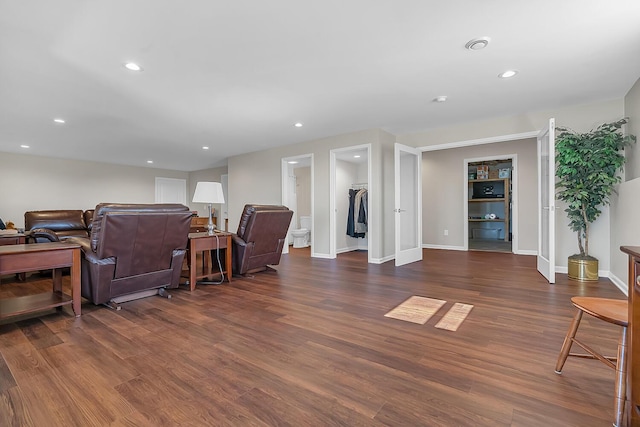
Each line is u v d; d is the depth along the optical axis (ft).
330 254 17.70
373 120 14.28
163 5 6.12
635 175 10.27
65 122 13.99
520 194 18.94
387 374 5.21
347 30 7.09
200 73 9.22
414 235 16.70
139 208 8.46
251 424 4.01
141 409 4.31
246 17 6.56
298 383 4.96
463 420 4.05
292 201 23.65
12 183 21.24
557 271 13.02
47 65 8.57
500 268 14.37
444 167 21.56
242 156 22.25
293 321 7.69
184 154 22.25
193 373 5.26
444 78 9.68
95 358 5.78
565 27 6.97
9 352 6.03
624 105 11.39
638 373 3.73
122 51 7.89
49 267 7.57
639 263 3.67
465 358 5.74
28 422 4.04
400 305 8.89
